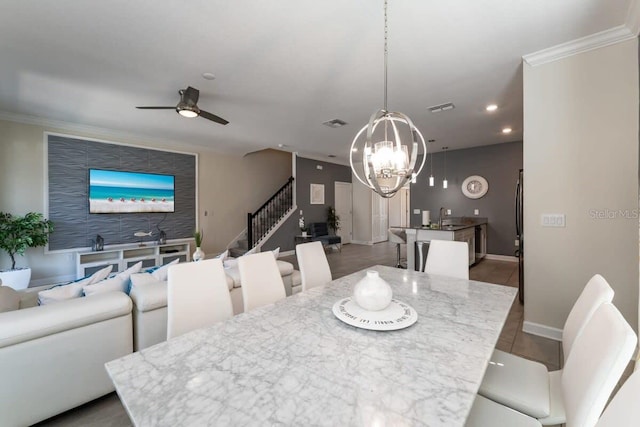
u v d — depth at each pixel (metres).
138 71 2.92
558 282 2.55
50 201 4.55
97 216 5.02
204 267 1.71
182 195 6.17
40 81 3.14
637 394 0.58
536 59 2.58
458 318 1.42
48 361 1.59
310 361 1.04
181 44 2.45
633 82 2.20
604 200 2.33
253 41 2.41
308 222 8.05
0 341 1.43
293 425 0.73
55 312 1.61
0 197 4.17
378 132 5.22
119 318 1.86
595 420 0.79
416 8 1.99
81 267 4.62
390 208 10.81
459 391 0.86
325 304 1.65
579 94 2.42
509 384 1.31
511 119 4.45
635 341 0.78
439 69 2.86
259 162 7.90
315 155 7.84
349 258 6.79
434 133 5.32
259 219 7.73
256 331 1.29
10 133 4.24
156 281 2.23
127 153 5.38
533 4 1.95
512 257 6.15
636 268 2.21
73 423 1.65
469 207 6.70
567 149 2.48
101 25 2.19
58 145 4.64
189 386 0.89
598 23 2.14
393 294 1.80
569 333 1.38
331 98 3.60
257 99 3.65
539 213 2.63
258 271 1.98
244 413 0.77
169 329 1.51
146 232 5.62
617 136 2.27
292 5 1.97
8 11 2.02
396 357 1.06
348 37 2.34
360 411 0.78
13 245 3.95
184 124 4.74
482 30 2.24
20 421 1.50
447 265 2.42
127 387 0.89
